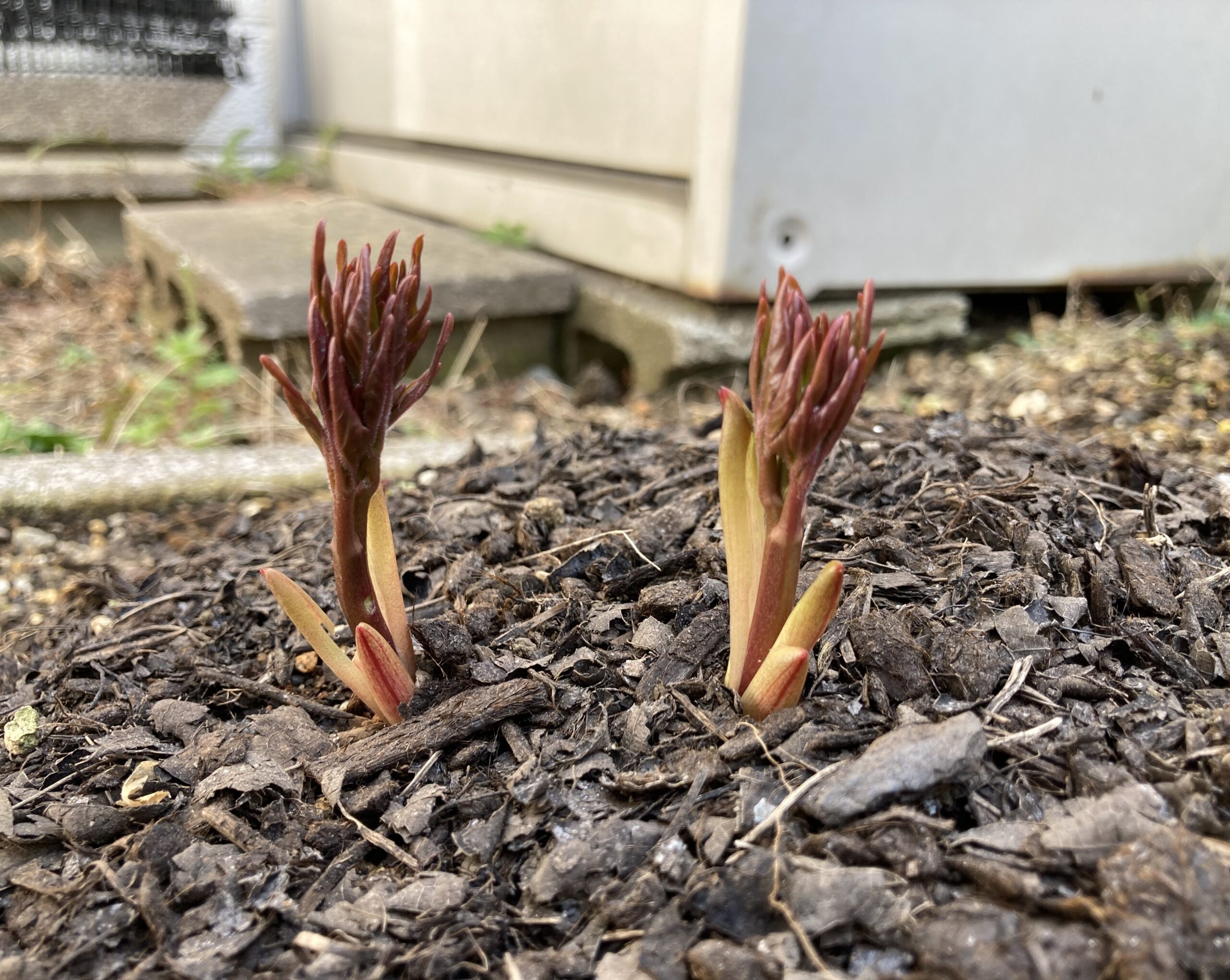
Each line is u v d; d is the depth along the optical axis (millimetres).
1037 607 232
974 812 178
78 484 413
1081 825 169
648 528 286
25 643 305
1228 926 147
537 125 662
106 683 266
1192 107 602
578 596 260
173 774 219
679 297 568
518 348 652
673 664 225
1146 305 663
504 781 205
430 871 188
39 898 191
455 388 613
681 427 406
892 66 510
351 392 187
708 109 500
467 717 215
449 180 792
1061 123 569
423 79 805
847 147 517
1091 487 296
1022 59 541
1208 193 632
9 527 404
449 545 304
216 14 991
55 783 224
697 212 521
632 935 169
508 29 671
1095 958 147
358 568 207
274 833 199
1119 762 188
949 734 182
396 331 189
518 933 175
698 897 168
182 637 284
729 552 201
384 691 218
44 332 745
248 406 563
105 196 916
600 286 625
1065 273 616
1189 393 475
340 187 995
